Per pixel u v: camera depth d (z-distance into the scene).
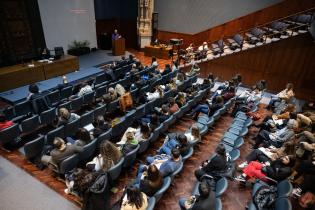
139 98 7.45
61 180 4.67
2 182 4.56
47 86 9.22
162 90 7.29
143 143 4.90
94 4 14.23
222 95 7.19
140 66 9.89
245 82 10.74
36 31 10.97
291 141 4.74
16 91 8.71
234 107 7.42
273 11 11.41
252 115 6.48
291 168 4.29
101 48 15.28
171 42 12.27
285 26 10.07
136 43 16.16
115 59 13.24
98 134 5.09
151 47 13.91
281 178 4.11
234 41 11.93
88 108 7.62
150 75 8.86
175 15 14.15
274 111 7.18
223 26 12.91
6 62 9.95
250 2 11.86
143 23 14.77
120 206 3.66
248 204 4.04
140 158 5.41
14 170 4.88
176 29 14.44
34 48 10.99
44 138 4.93
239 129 5.87
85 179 3.63
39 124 5.92
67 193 4.36
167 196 4.47
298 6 10.77
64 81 8.14
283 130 5.45
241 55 10.38
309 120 5.30
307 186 4.11
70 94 7.85
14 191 4.38
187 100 7.12
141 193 3.32
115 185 4.64
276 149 4.98
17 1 9.91
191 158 5.51
